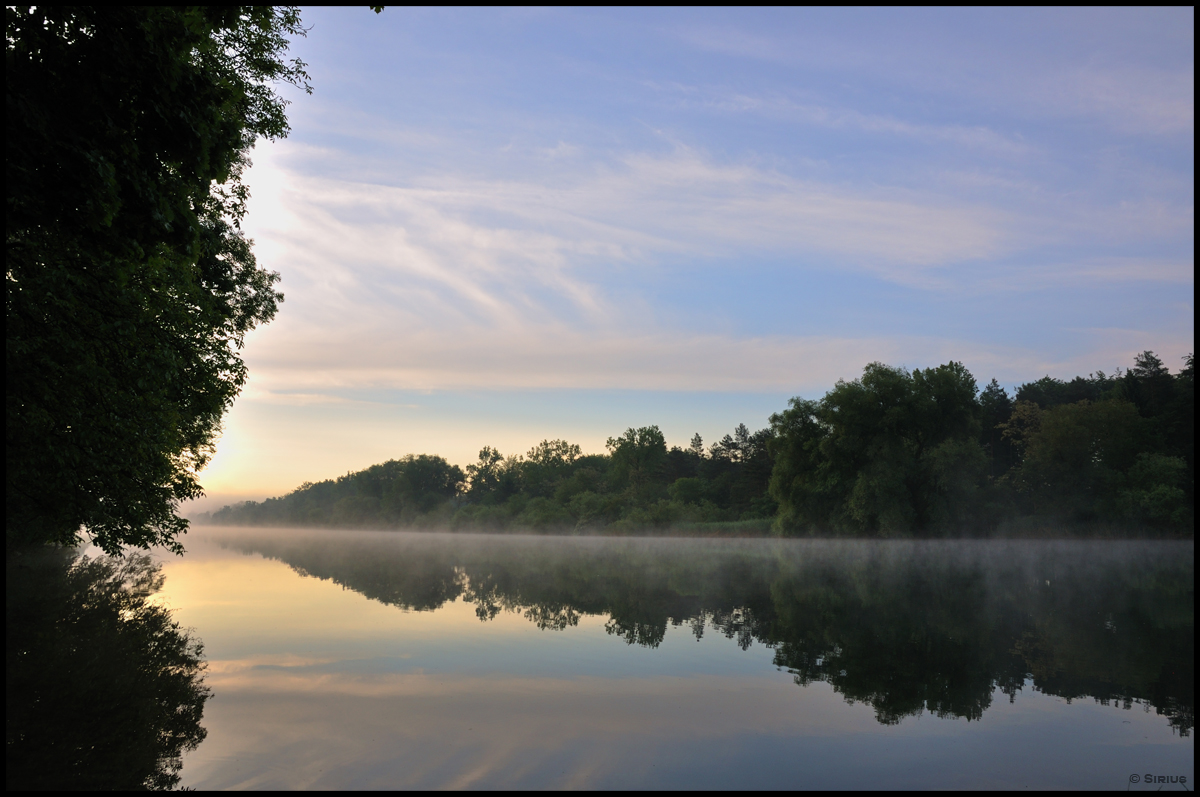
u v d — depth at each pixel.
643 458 118.25
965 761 9.55
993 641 18.02
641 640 18.45
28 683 12.69
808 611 23.66
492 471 186.00
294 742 10.01
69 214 9.19
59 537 18.94
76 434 15.10
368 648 17.23
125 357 15.01
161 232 9.98
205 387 17.98
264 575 39.28
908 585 31.91
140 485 17.36
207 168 10.45
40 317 13.74
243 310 24.14
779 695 12.88
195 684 13.26
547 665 15.41
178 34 9.60
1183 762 9.56
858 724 11.17
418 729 10.73
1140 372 87.12
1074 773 9.19
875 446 61.22
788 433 67.06
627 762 9.44
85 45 9.21
